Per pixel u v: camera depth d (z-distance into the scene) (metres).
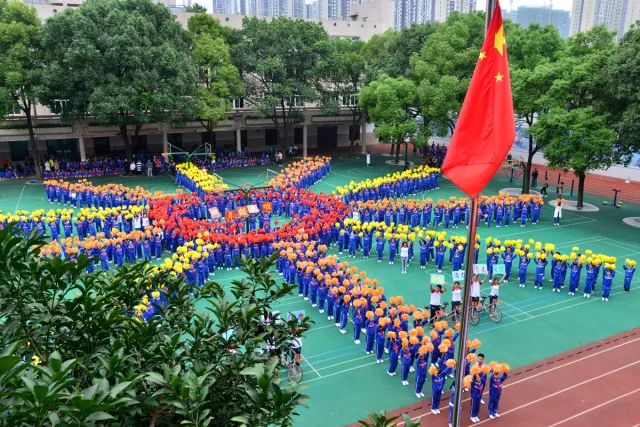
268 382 7.36
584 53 39.34
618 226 37.28
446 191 47.53
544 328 22.72
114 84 44.81
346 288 22.48
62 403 6.35
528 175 44.38
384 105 48.97
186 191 45.00
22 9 44.34
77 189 41.19
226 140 67.94
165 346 8.01
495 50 9.43
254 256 29.58
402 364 18.62
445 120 48.56
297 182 43.88
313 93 54.62
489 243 28.05
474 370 16.38
